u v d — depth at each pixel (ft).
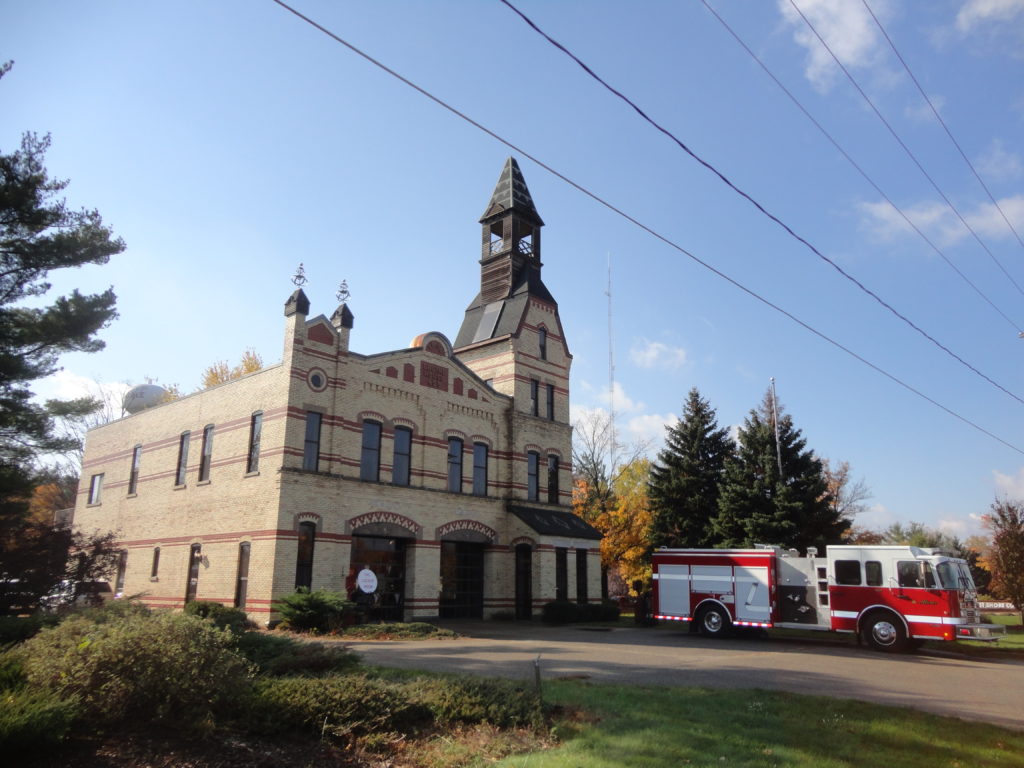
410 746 29.01
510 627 93.15
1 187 71.92
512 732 31.04
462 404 108.37
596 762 26.71
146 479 108.17
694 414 146.61
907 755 29.43
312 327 88.99
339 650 43.14
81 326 77.00
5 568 67.36
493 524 108.99
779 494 126.82
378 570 93.04
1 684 26.45
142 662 27.45
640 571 146.41
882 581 73.00
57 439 78.95
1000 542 115.03
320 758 26.81
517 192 132.36
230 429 93.09
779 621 78.84
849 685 46.98
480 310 129.59
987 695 45.01
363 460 93.09
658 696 39.06
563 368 128.26
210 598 88.38
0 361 71.41
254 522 84.69
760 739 30.81
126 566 107.14
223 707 29.12
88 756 24.00
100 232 78.84
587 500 159.94
